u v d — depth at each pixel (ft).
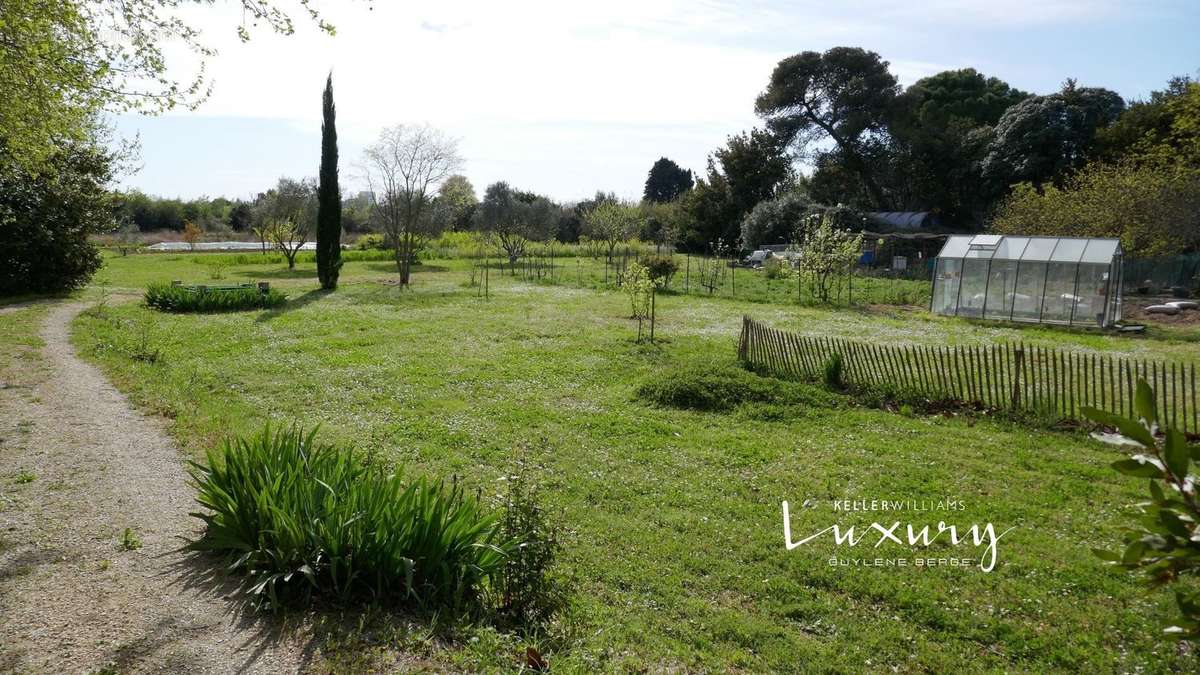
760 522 28.99
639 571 24.58
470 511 21.30
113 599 18.16
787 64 216.74
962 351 45.34
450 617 18.53
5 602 17.60
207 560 20.66
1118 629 21.08
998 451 37.78
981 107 223.30
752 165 217.36
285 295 95.76
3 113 38.73
